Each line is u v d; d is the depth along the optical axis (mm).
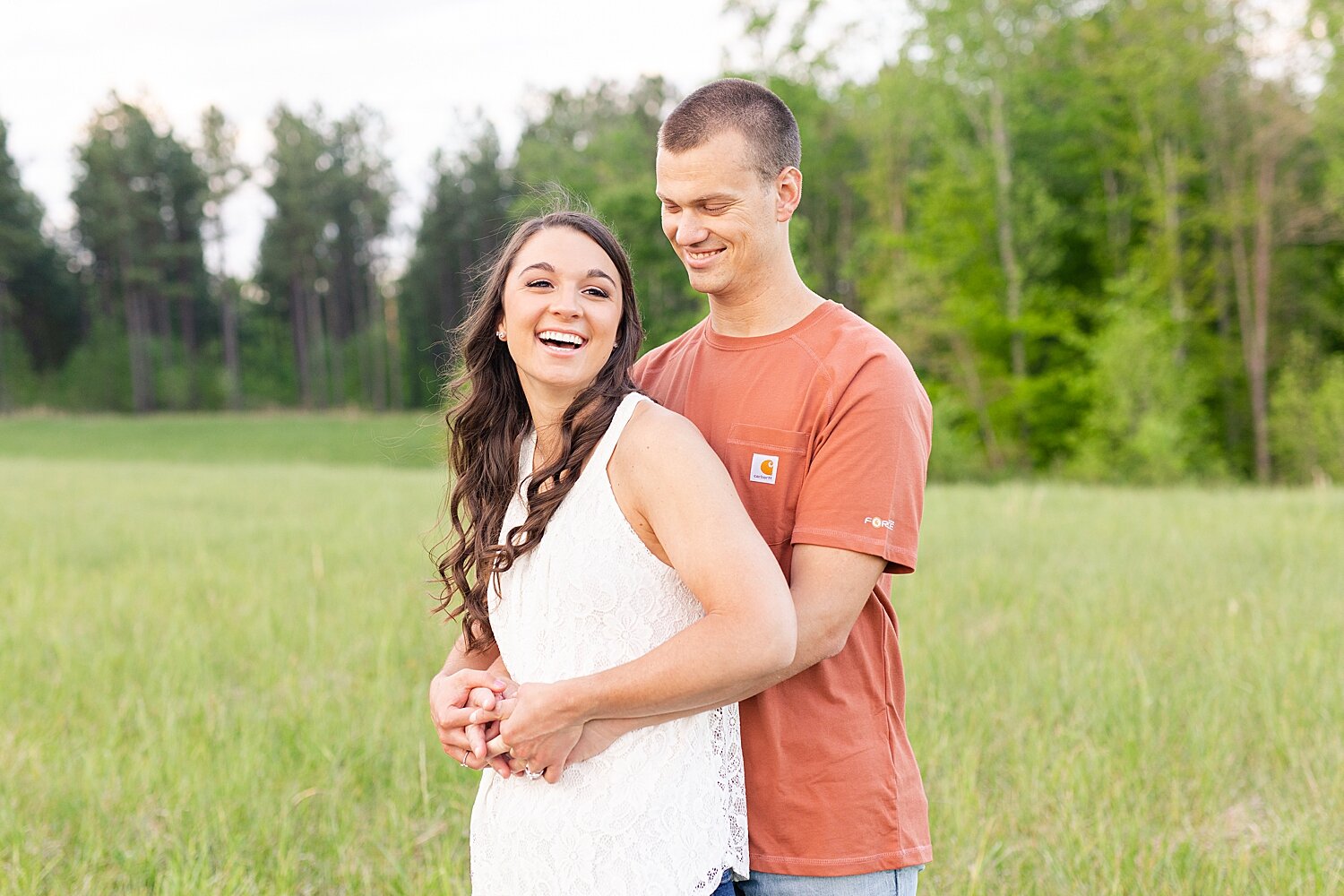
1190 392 26641
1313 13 26375
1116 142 30000
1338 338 29562
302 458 38344
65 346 70938
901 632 5848
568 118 56625
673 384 2164
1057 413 28969
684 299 34812
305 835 3545
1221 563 7703
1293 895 3055
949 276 29969
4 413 61781
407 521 11133
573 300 1811
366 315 73562
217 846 3439
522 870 1801
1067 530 9570
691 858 1774
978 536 9219
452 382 2029
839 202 37781
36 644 5828
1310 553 8023
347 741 4270
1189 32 28062
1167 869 3203
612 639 1790
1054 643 5641
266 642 5828
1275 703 4535
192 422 53812
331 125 71062
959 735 4230
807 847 1941
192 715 4527
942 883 3254
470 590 2043
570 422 1828
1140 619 6117
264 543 9477
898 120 31469
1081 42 29797
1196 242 29625
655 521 1745
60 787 3834
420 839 3449
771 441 1976
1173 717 4430
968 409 29641
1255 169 28328
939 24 28672
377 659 5488
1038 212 28812
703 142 1943
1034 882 3223
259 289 77812
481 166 62688
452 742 1857
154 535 10070
